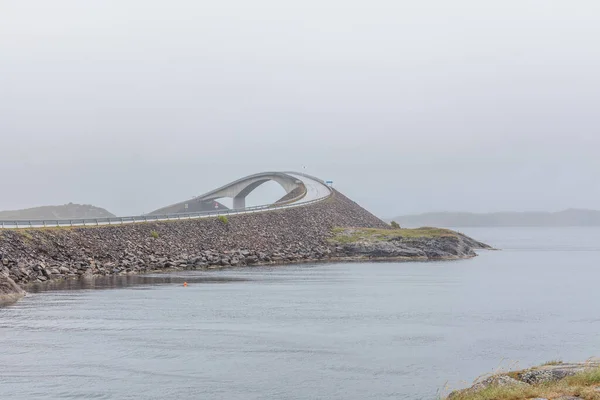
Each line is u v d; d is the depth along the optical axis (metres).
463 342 50.19
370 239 163.75
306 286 89.44
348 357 44.62
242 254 134.38
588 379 26.84
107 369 40.72
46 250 96.94
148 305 67.25
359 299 75.62
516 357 45.09
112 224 119.56
